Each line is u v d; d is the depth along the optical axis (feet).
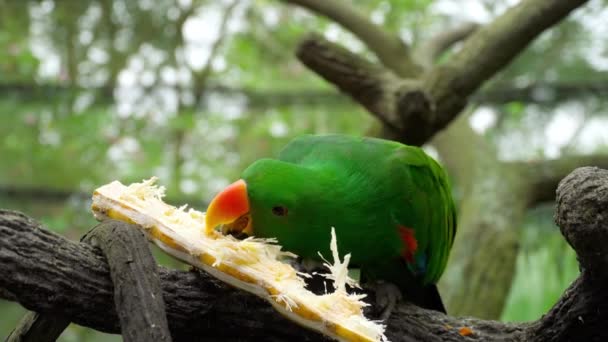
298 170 12.47
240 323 11.32
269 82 48.19
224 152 47.85
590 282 10.44
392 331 13.14
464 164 28.09
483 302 22.65
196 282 11.21
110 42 45.65
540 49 32.86
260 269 10.69
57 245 10.12
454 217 16.93
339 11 25.85
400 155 14.38
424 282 15.62
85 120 39.96
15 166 41.04
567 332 11.35
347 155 13.69
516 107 32.65
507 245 24.06
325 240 12.80
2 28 43.32
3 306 36.68
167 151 47.65
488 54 20.02
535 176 26.48
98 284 10.23
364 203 13.28
